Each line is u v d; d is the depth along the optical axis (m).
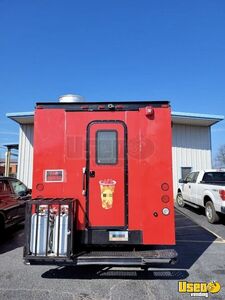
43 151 5.73
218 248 7.90
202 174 12.62
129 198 5.59
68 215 5.21
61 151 5.71
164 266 6.30
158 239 5.51
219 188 10.61
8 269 6.16
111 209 5.58
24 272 5.97
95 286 5.23
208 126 19.42
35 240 5.16
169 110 5.71
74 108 5.78
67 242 5.14
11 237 9.34
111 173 5.64
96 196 5.62
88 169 5.67
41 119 5.78
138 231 5.54
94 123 5.74
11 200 9.44
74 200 5.48
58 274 5.82
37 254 5.13
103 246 5.61
